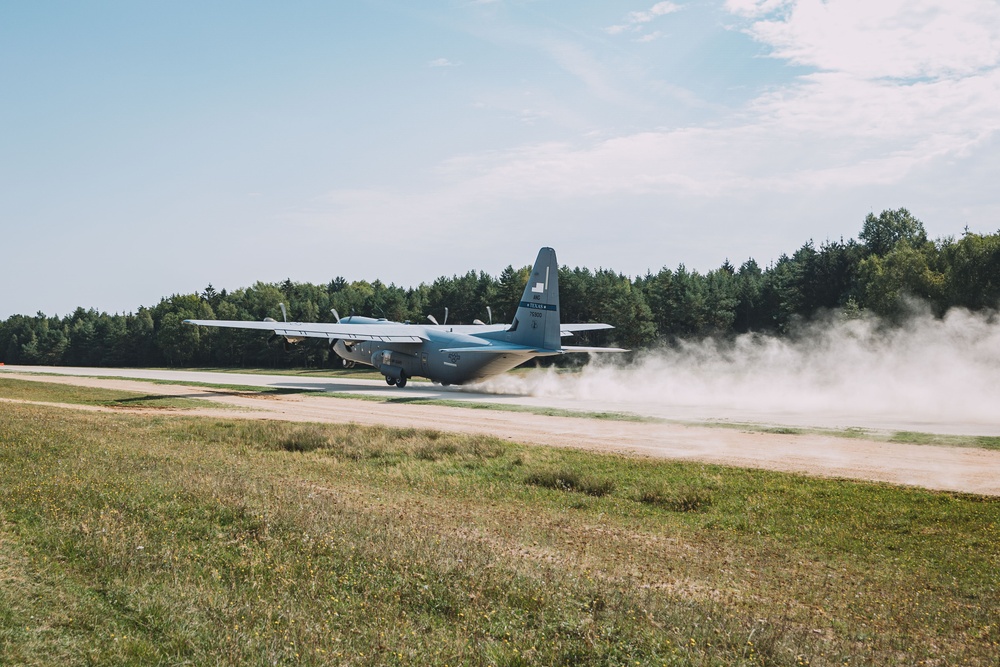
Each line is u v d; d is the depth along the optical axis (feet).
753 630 28.30
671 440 86.17
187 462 66.23
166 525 42.55
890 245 279.08
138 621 28.55
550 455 75.92
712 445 82.23
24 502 46.91
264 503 48.06
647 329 265.13
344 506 49.65
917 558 42.68
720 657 26.18
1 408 113.91
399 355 162.40
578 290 295.48
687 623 29.25
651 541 45.62
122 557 35.96
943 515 51.26
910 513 52.03
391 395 144.56
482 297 304.09
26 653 24.99
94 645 26.05
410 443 82.07
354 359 174.50
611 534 46.85
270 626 28.22
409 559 36.45
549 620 29.27
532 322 143.74
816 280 256.32
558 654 26.13
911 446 79.61
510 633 28.12
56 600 30.25
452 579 33.76
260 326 153.07
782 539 46.96
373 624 28.86
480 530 45.85
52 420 98.53
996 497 56.03
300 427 93.09
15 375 220.23
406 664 25.25
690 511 54.80
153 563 35.50
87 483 53.21
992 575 39.32
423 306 325.01
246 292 466.70
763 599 34.47
